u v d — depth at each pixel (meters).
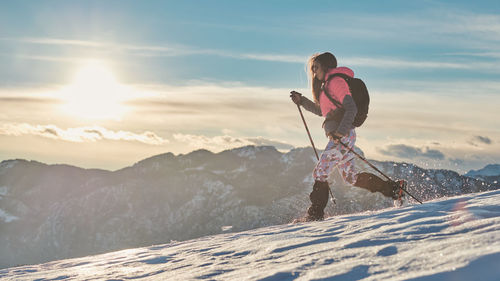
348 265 1.84
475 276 1.34
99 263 3.69
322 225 3.75
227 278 2.18
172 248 4.09
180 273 2.61
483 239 1.76
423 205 3.91
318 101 5.25
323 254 2.28
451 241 1.87
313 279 1.75
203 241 4.24
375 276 1.62
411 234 2.35
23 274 3.51
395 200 5.00
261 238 3.51
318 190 5.06
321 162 5.10
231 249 3.21
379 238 2.40
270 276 1.96
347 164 5.20
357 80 4.95
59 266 3.86
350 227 3.22
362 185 5.14
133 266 3.30
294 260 2.30
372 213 4.11
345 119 4.82
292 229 3.91
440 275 1.42
